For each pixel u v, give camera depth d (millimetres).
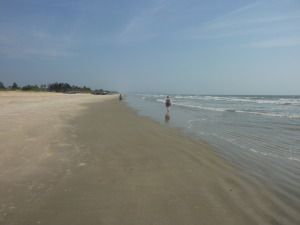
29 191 4094
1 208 3496
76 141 7977
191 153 7000
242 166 5883
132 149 7246
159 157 6477
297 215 3551
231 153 7117
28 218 3250
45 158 5949
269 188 4535
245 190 4410
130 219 3307
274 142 8703
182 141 8688
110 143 7930
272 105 34312
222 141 8820
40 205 3623
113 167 5520
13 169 5090
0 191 4055
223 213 3547
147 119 15336
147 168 5531
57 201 3770
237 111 22266
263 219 3418
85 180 4676
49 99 37406
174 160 6234
